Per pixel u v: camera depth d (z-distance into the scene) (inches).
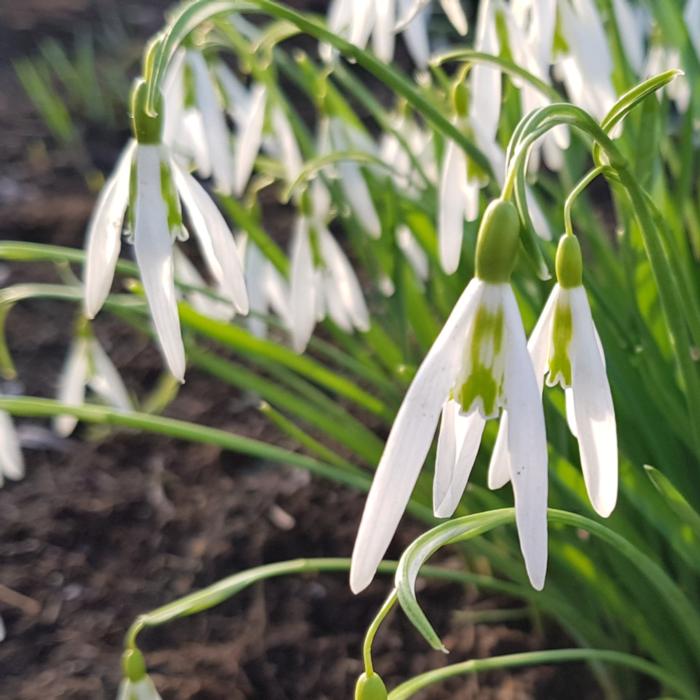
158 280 5.2
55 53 21.5
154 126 5.1
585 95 6.9
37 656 9.4
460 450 4.7
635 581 7.3
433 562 10.1
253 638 9.4
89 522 10.9
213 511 10.9
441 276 8.4
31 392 12.9
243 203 16.3
